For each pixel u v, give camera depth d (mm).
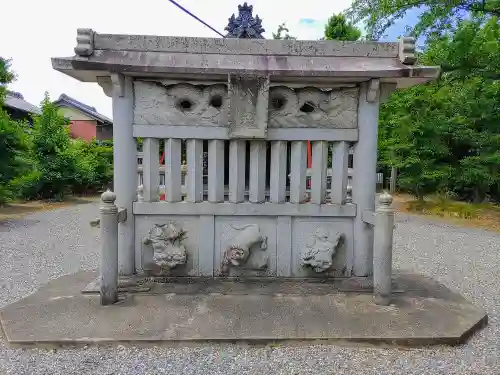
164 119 4301
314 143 4430
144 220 4410
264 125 4121
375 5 10461
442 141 13422
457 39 10312
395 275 5109
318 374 2982
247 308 3816
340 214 4438
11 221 11969
